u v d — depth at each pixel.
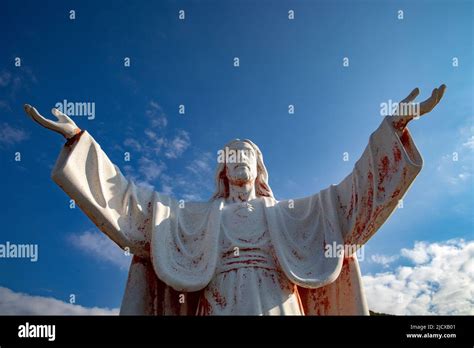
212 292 9.64
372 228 9.60
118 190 9.94
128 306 9.81
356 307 9.66
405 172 9.24
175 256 9.92
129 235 9.87
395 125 9.52
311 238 10.12
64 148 9.55
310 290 10.12
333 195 10.28
